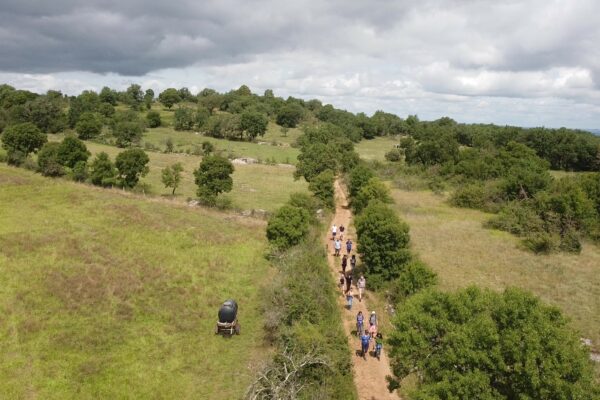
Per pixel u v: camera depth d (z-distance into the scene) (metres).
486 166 76.69
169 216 47.91
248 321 27.47
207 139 125.88
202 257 37.19
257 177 81.94
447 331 16.22
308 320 24.14
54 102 128.50
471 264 39.59
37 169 62.50
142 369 21.92
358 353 24.56
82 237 39.16
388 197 55.38
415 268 29.27
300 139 125.25
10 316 25.36
